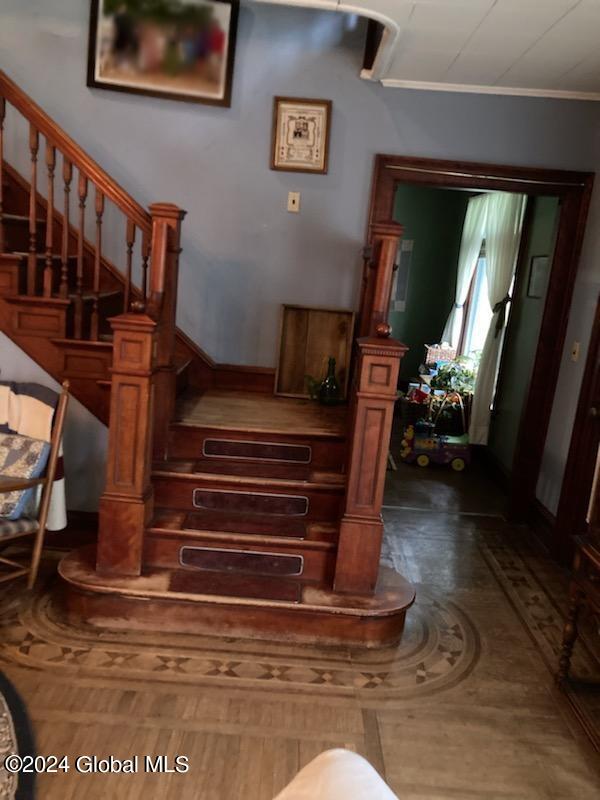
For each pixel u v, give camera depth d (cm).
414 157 356
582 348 347
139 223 288
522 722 217
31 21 341
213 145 357
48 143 280
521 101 351
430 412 539
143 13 338
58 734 194
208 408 333
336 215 365
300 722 209
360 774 111
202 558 264
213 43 343
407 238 655
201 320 377
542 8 237
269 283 373
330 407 355
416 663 247
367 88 352
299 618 251
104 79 346
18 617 254
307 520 282
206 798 176
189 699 215
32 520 268
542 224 439
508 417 481
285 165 358
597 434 328
